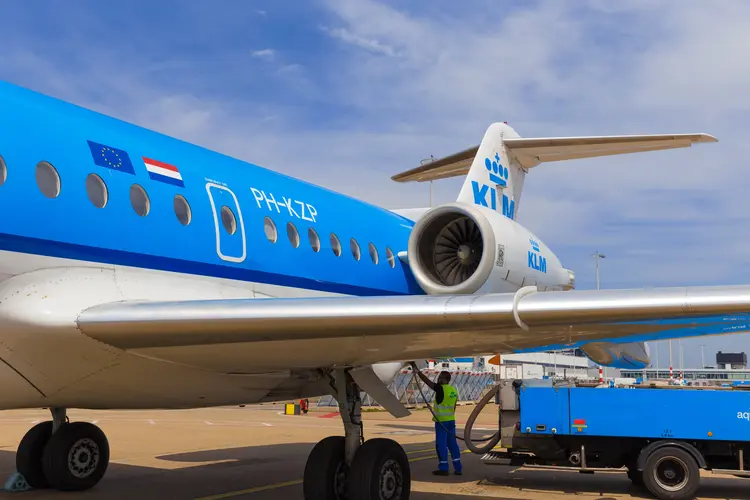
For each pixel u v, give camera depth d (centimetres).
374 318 555
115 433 1620
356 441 761
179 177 761
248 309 571
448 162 1329
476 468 1133
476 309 539
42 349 594
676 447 879
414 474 1061
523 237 1035
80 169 653
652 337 687
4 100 624
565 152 1274
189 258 734
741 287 506
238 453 1296
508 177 1300
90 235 641
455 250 988
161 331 576
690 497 878
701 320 539
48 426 877
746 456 884
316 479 744
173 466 1107
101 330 580
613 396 908
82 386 657
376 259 1056
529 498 868
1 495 839
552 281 1103
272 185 916
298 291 883
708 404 874
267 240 847
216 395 774
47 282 601
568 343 657
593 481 1010
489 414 2816
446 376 1084
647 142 1137
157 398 737
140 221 690
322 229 959
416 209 1334
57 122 660
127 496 843
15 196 590
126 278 666
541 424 930
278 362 691
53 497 831
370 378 782
